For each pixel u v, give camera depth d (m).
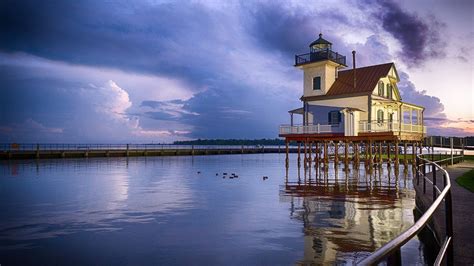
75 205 18.03
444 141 62.44
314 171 39.03
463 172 22.03
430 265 8.96
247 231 12.80
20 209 16.92
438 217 8.68
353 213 15.73
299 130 39.47
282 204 18.17
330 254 10.24
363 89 38.97
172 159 66.56
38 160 56.91
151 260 9.88
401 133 34.97
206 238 11.95
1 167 42.69
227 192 22.64
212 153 90.75
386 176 32.91
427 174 20.39
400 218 14.62
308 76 43.62
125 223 14.05
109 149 69.88
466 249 6.13
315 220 14.41
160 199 19.94
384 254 1.83
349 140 36.53
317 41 42.44
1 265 9.47
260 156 84.38
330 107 41.09
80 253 10.46
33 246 11.09
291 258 9.98
